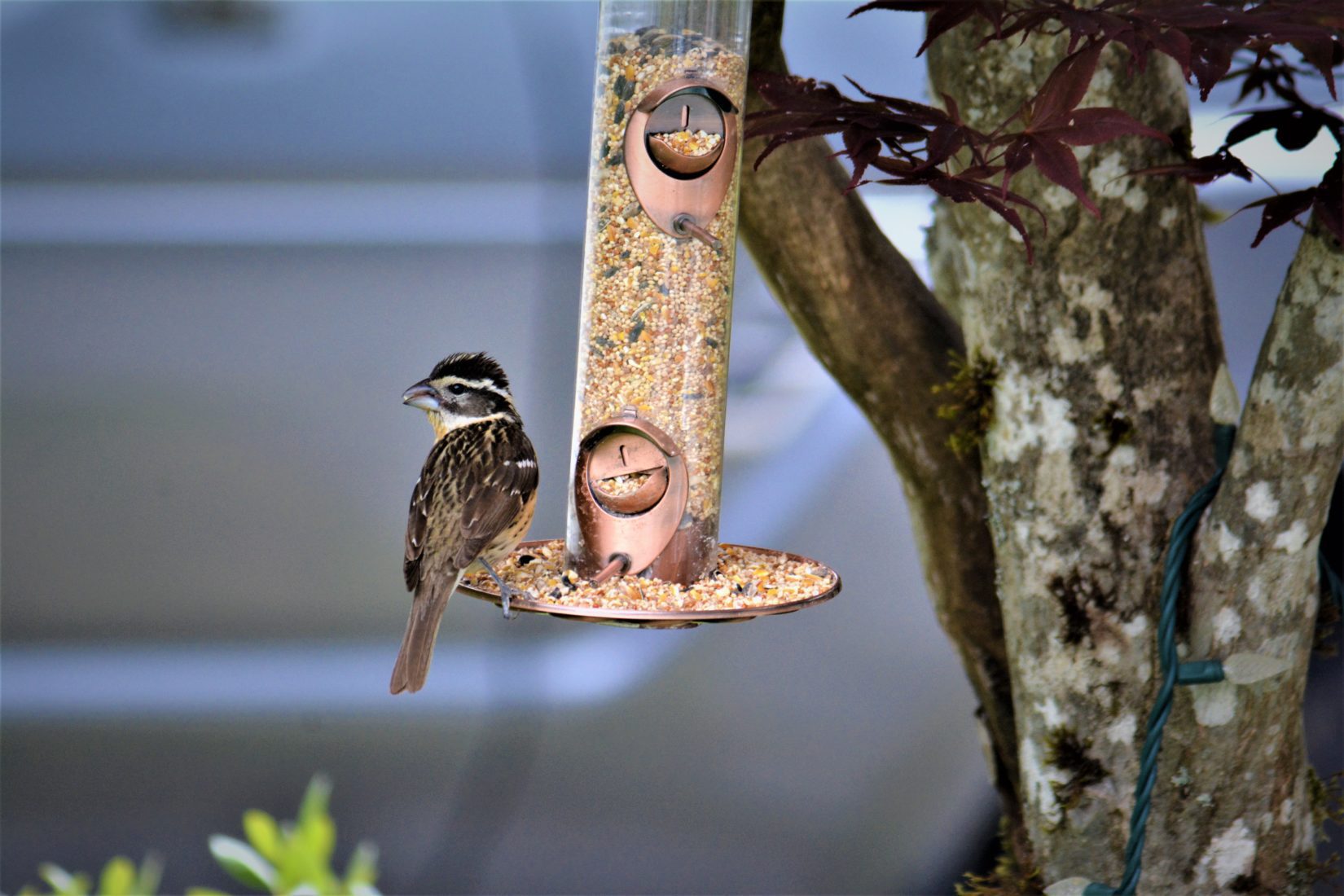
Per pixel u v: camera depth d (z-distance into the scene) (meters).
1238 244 10.55
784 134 5.78
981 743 8.80
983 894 7.88
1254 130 6.16
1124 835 7.25
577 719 9.65
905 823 9.75
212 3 10.77
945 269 8.50
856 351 7.79
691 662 9.78
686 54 7.12
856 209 7.75
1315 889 8.95
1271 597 6.64
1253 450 6.56
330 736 9.74
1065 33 6.80
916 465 8.00
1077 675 7.25
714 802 9.62
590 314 7.35
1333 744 9.53
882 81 11.33
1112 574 7.15
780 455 10.66
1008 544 7.41
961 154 7.27
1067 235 6.99
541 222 10.68
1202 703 6.95
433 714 9.73
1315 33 5.21
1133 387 7.07
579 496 7.30
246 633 9.93
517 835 9.53
